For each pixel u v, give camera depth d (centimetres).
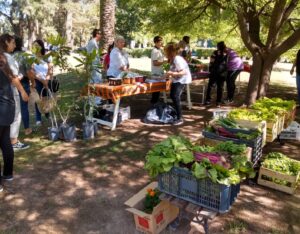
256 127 390
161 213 295
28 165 447
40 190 381
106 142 539
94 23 4462
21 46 532
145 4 966
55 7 3484
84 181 403
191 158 274
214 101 886
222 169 255
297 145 532
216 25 1092
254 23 830
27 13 3328
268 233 303
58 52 523
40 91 585
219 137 373
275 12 746
